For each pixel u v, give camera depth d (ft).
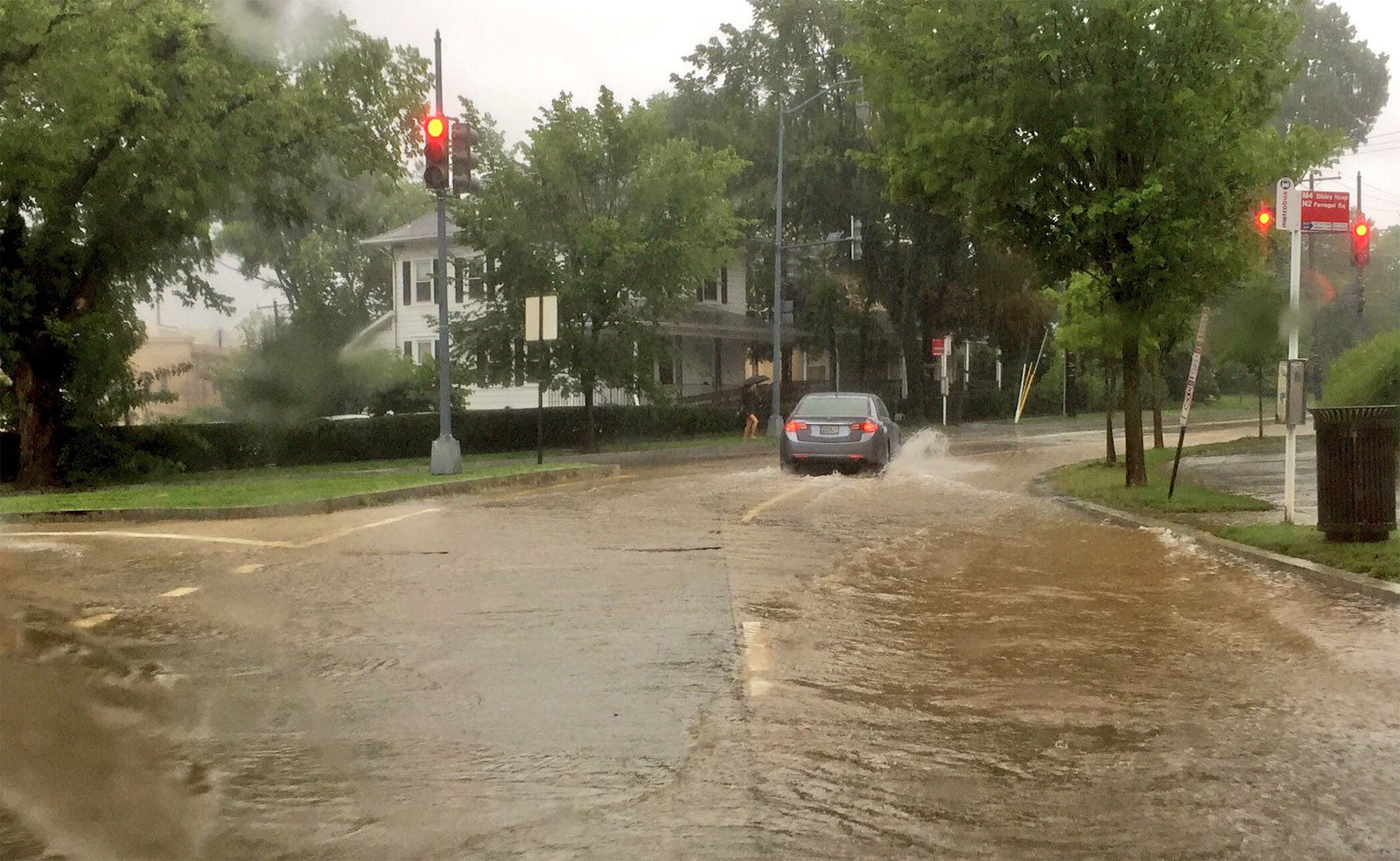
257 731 19.98
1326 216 44.68
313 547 41.24
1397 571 33.37
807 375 202.28
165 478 85.20
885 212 156.97
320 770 18.01
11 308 79.00
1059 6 54.85
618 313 116.67
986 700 22.03
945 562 38.47
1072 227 57.72
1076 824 15.90
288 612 29.94
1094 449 113.39
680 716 20.89
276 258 148.25
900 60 60.64
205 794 16.94
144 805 16.47
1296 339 44.70
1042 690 22.75
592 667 24.35
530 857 14.74
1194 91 55.47
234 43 82.12
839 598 31.99
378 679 23.39
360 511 54.85
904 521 49.60
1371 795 16.99
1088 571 36.76
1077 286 77.97
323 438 97.71
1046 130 57.16
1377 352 74.43
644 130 115.55
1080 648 26.35
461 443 109.91
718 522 48.57
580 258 114.01
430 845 15.10
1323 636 27.58
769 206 162.20
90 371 83.10
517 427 116.47
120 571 35.94
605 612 29.99
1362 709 21.53
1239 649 26.22
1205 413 191.31
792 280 168.25
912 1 59.72
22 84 75.41
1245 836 15.48
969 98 58.18
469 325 115.65
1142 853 14.96
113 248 83.46
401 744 19.30
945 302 173.06
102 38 74.74
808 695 22.30
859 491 63.77
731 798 16.81
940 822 15.94
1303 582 34.78
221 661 24.80
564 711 21.15
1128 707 21.62
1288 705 21.76
